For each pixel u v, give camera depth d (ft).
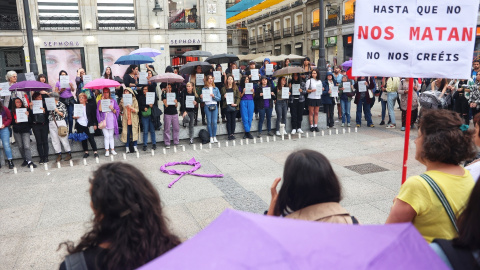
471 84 31.48
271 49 158.71
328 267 3.41
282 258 3.49
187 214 17.56
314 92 36.86
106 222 5.53
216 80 35.32
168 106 32.07
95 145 29.78
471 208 4.65
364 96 38.50
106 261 5.27
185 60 76.74
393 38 11.82
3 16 66.13
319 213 6.48
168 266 3.79
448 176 7.10
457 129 7.13
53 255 14.15
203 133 34.12
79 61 70.23
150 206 5.66
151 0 72.18
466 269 4.53
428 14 11.57
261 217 4.50
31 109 27.76
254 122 37.78
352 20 107.04
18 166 28.17
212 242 4.02
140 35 72.38
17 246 14.97
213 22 76.69
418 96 37.32
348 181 21.47
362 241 3.84
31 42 33.30
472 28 11.50
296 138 35.04
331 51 120.57
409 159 25.77
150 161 28.14
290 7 138.21
